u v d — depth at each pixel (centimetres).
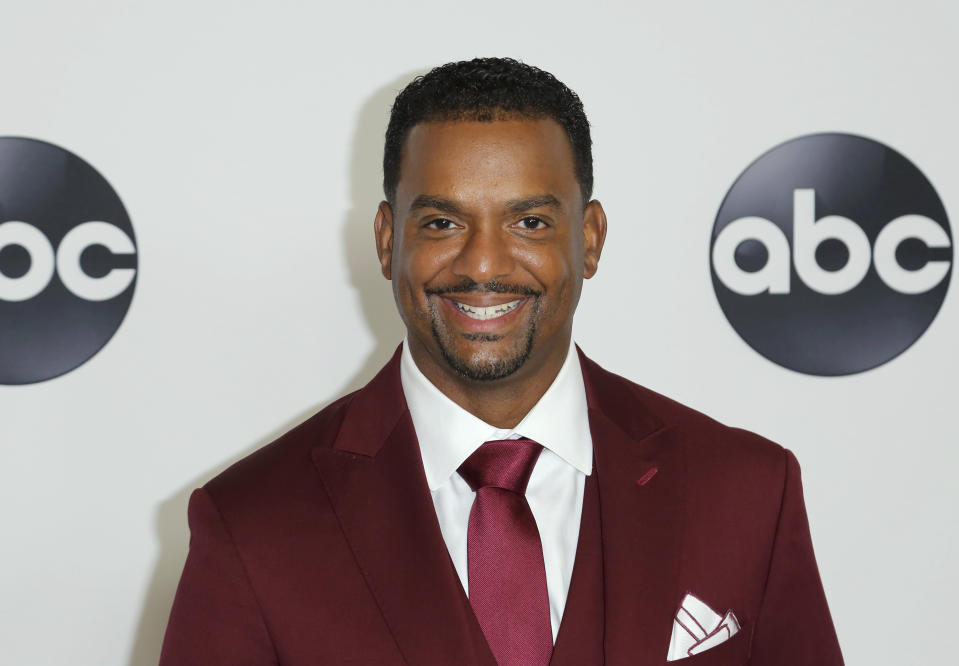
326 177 355
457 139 208
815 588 243
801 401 363
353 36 355
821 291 361
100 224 350
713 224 361
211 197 352
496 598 213
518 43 358
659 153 359
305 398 356
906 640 363
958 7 360
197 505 226
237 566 217
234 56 352
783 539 238
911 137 361
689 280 361
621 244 360
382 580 214
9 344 348
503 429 225
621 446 233
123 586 354
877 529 364
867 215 360
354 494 222
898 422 363
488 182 206
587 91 359
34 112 348
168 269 352
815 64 360
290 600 215
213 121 352
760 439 247
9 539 351
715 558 229
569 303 218
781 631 242
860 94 360
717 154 360
